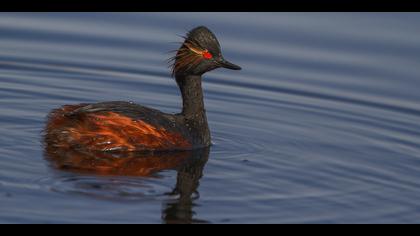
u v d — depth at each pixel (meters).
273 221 13.61
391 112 20.28
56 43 23.20
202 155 16.59
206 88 21.42
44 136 16.25
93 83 21.19
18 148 16.03
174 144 16.50
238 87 21.53
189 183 14.95
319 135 18.44
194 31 17.38
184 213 13.66
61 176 14.77
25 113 18.48
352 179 15.74
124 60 22.48
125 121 16.09
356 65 22.31
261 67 22.41
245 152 16.95
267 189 14.93
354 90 21.42
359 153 17.31
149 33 23.62
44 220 13.05
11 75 21.16
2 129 17.17
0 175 14.62
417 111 20.39
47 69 21.72
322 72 22.12
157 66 22.31
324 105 20.56
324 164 16.44
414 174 16.25
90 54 22.69
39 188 14.17
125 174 15.12
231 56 22.67
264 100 20.77
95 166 15.39
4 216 13.09
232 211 13.90
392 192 15.20
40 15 24.67
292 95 21.11
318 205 14.37
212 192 14.61
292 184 15.27
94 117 16.02
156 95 20.75
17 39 23.31
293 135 18.34
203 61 17.16
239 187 14.92
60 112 16.33
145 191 14.42
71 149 16.02
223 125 18.78
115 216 13.34
